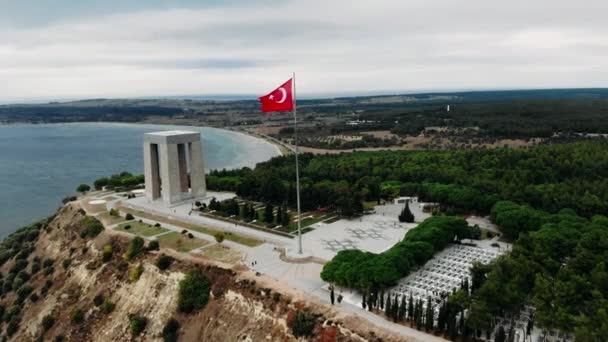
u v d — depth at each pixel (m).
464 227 116.12
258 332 82.00
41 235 146.62
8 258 140.12
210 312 89.75
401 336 71.62
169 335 88.62
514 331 71.44
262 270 99.31
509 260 85.06
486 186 148.00
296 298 84.81
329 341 73.69
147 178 160.75
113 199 167.25
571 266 83.31
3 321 110.56
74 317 99.31
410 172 181.75
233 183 177.50
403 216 137.62
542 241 94.44
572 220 111.12
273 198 157.12
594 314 68.88
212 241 118.69
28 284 119.25
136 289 100.62
